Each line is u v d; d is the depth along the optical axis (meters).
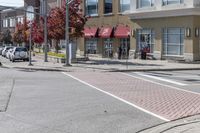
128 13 50.97
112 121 11.95
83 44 62.59
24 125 11.32
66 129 10.84
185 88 20.88
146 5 48.69
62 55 49.19
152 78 27.14
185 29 43.28
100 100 16.23
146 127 11.12
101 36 57.28
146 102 15.63
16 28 91.31
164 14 45.59
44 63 45.66
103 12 57.69
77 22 46.91
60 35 47.22
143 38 49.88
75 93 18.55
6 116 12.68
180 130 10.46
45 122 11.77
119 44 55.03
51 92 18.89
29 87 21.05
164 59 46.59
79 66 39.19
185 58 43.56
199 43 43.22
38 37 59.75
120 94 18.16
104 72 32.88
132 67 36.97
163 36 46.78
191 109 13.97
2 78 26.75
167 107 14.43
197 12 42.25
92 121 11.95
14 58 53.03
